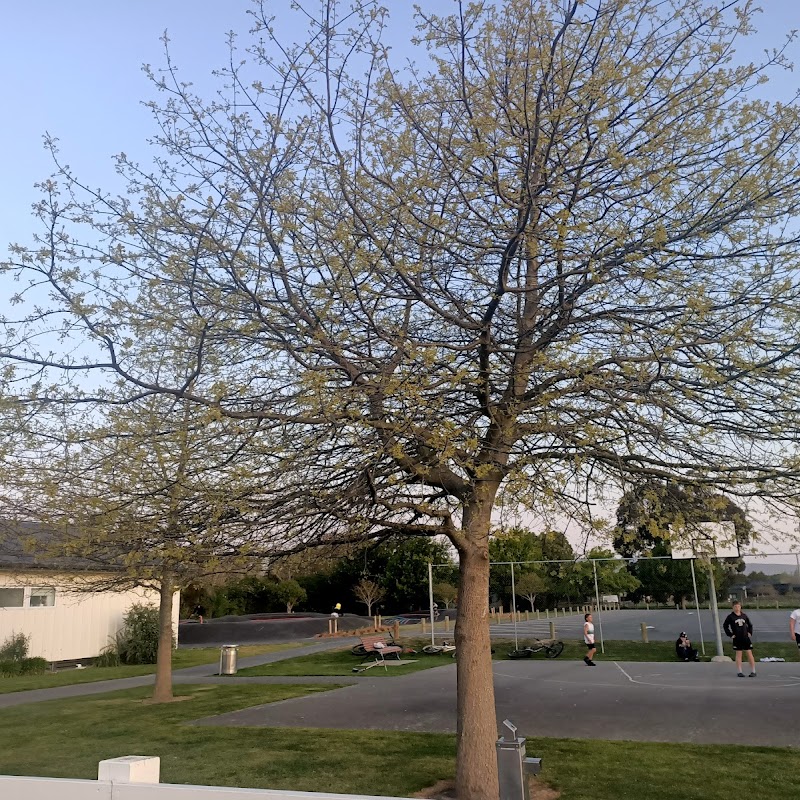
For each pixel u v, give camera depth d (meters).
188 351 6.65
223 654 20.45
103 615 26.50
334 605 49.56
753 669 16.27
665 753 9.02
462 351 7.13
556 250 6.41
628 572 35.03
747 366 6.23
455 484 7.73
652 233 6.69
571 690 14.93
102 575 15.72
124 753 9.85
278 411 6.72
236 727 11.63
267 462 6.44
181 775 8.50
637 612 35.25
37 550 6.91
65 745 10.60
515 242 6.62
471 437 6.51
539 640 24.22
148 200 6.57
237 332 6.47
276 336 6.70
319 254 6.83
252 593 50.31
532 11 7.11
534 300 7.63
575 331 7.52
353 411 5.89
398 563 43.53
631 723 11.12
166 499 6.30
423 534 8.06
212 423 6.36
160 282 6.43
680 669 18.33
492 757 7.36
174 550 6.22
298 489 6.77
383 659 21.61
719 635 20.25
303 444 6.55
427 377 6.64
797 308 6.55
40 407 6.15
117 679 20.11
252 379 7.20
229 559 6.82
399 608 46.53
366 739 10.35
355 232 6.65
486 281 7.16
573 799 7.25
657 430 6.63
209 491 6.11
